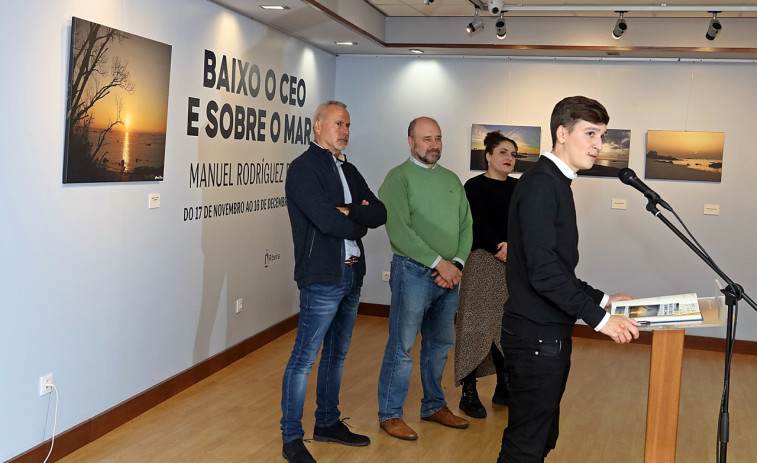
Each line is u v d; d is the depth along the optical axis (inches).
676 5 239.8
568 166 112.3
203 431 171.0
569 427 186.1
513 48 277.9
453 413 191.8
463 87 303.0
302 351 152.2
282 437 157.0
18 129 136.9
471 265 186.4
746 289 281.4
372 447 165.3
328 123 152.6
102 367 166.1
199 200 203.9
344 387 210.7
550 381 111.7
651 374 106.6
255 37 234.5
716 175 281.4
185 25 191.9
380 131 312.3
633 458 165.9
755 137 278.5
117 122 163.3
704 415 201.0
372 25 271.3
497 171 190.9
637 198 289.3
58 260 149.5
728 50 262.2
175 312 195.5
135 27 170.1
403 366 171.8
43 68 141.9
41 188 143.6
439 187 171.6
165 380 192.4
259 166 242.4
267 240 251.3
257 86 237.9
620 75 288.8
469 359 184.2
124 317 173.0
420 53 299.1
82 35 149.3
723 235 282.5
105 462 151.4
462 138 304.3
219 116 212.8
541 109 296.4
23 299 140.9
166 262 189.3
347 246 153.8
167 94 182.1
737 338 281.4
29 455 144.1
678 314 103.0
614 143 289.4
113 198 166.1
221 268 219.1
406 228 167.3
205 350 213.3
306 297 151.2
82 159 152.9
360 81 312.5
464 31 283.1
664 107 285.7
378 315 315.0
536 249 107.6
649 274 289.6
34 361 144.8
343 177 159.5
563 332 112.0
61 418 153.6
